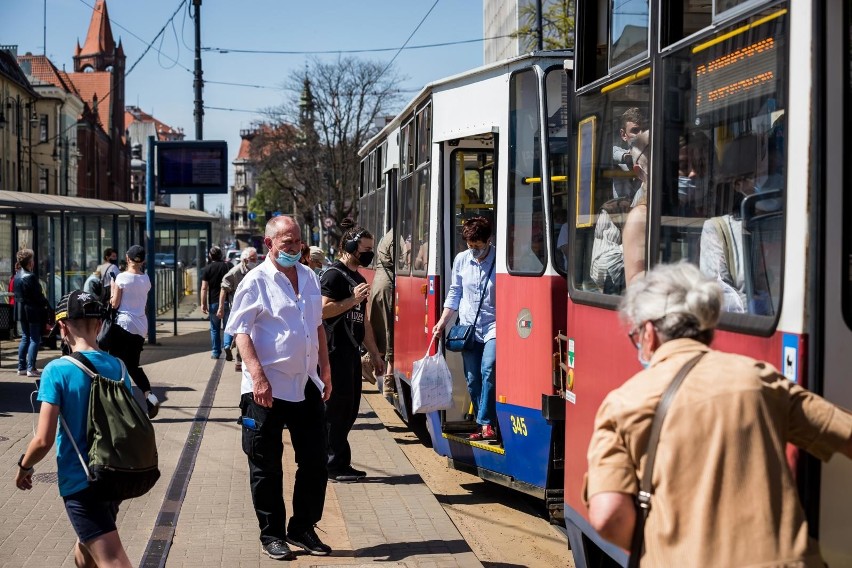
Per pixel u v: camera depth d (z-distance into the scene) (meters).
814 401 2.98
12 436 10.22
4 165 54.97
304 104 55.28
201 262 31.45
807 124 3.22
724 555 2.76
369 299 11.64
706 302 3.05
